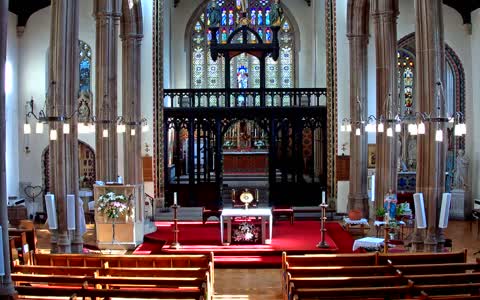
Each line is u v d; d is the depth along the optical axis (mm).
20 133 30547
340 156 29188
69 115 17703
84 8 30625
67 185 17703
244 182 34062
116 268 12867
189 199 30609
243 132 35469
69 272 12930
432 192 17094
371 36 29766
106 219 20797
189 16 36688
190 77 37094
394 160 21719
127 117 25922
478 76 28375
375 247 18328
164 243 21984
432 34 17109
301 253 20234
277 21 30312
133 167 25828
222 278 17812
